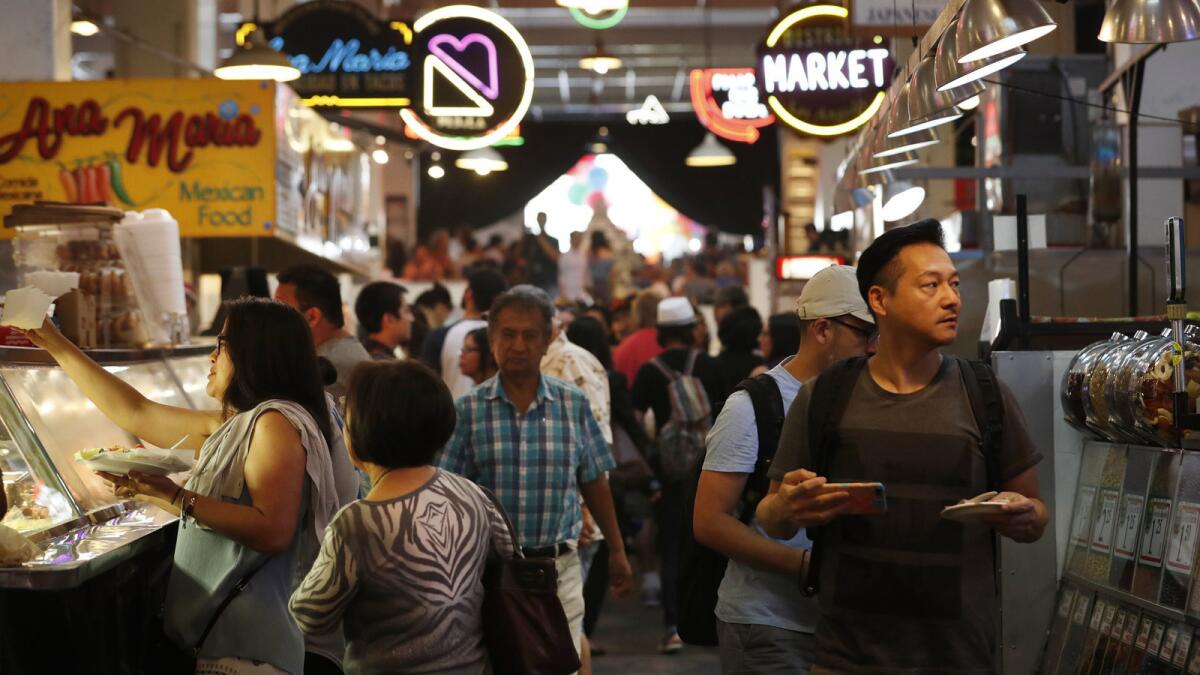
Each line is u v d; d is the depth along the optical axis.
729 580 4.34
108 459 3.93
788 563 4.07
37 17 9.84
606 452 5.69
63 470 4.55
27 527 4.12
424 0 25.34
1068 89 9.34
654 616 10.13
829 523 3.49
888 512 3.40
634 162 34.59
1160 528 4.13
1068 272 7.09
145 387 5.55
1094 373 4.57
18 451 4.36
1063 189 8.98
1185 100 8.90
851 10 8.55
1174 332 4.14
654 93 35.72
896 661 3.36
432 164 31.38
